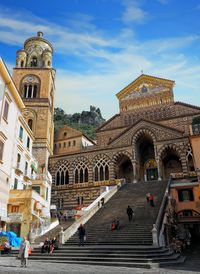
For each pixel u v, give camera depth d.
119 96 63.78
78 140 69.94
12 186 31.31
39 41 64.50
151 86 60.84
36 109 54.38
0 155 27.94
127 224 24.84
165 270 14.31
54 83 63.91
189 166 44.38
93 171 51.12
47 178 42.88
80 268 14.73
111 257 17.86
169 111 56.41
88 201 48.88
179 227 34.41
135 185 41.00
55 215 43.22
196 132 35.75
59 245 22.03
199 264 17.14
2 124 28.55
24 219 28.70
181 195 35.75
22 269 13.66
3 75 28.70
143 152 55.06
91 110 132.62
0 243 22.58
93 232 24.50
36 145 51.31
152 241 20.50
